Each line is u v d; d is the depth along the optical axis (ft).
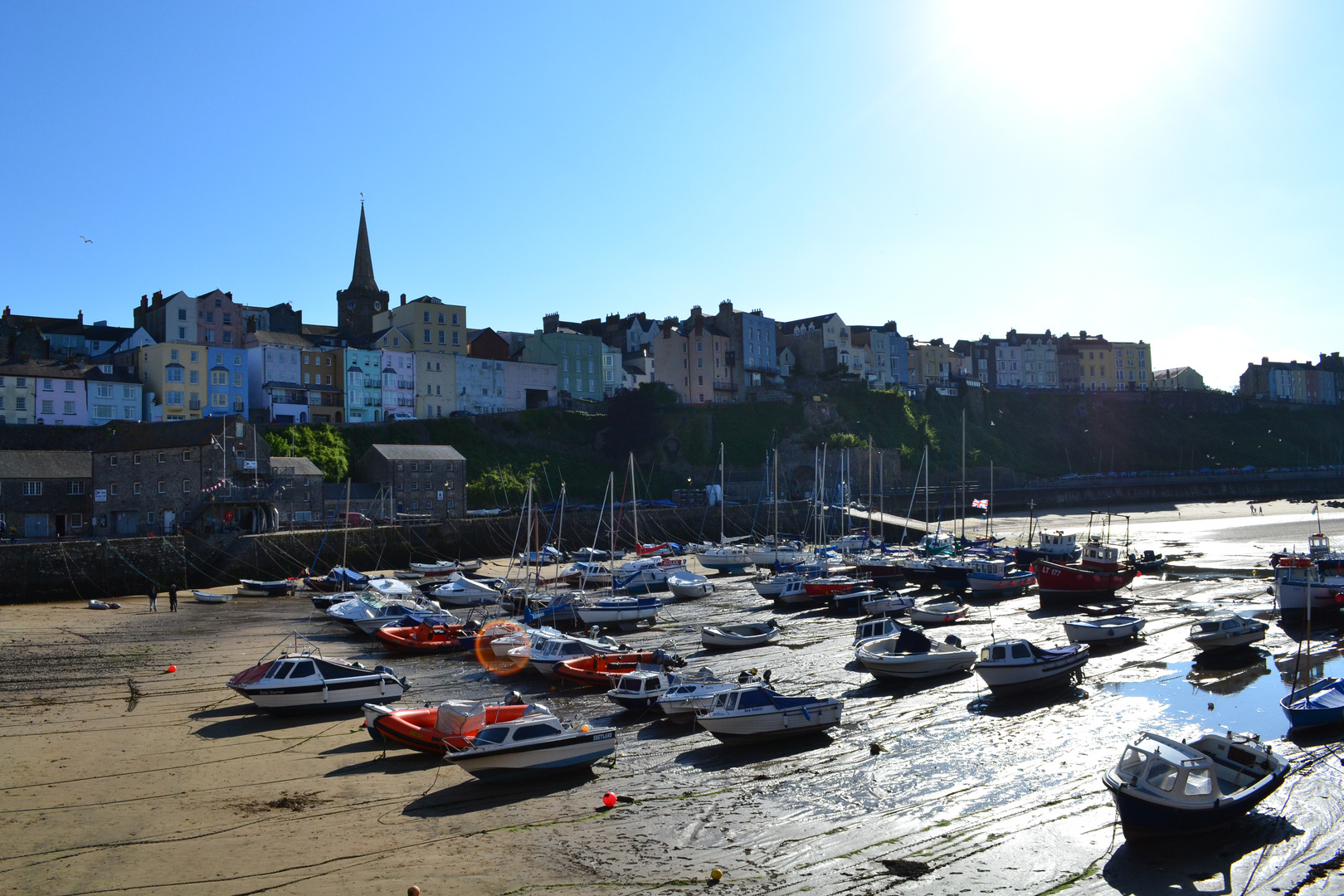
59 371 283.79
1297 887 57.11
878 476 412.77
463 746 79.15
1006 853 61.77
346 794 72.79
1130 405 594.65
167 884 56.29
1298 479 510.99
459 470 295.48
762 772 79.00
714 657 128.67
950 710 98.48
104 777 76.43
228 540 205.77
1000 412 540.11
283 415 326.85
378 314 406.62
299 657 98.58
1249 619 125.70
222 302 341.21
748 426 415.03
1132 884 57.41
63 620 159.22
